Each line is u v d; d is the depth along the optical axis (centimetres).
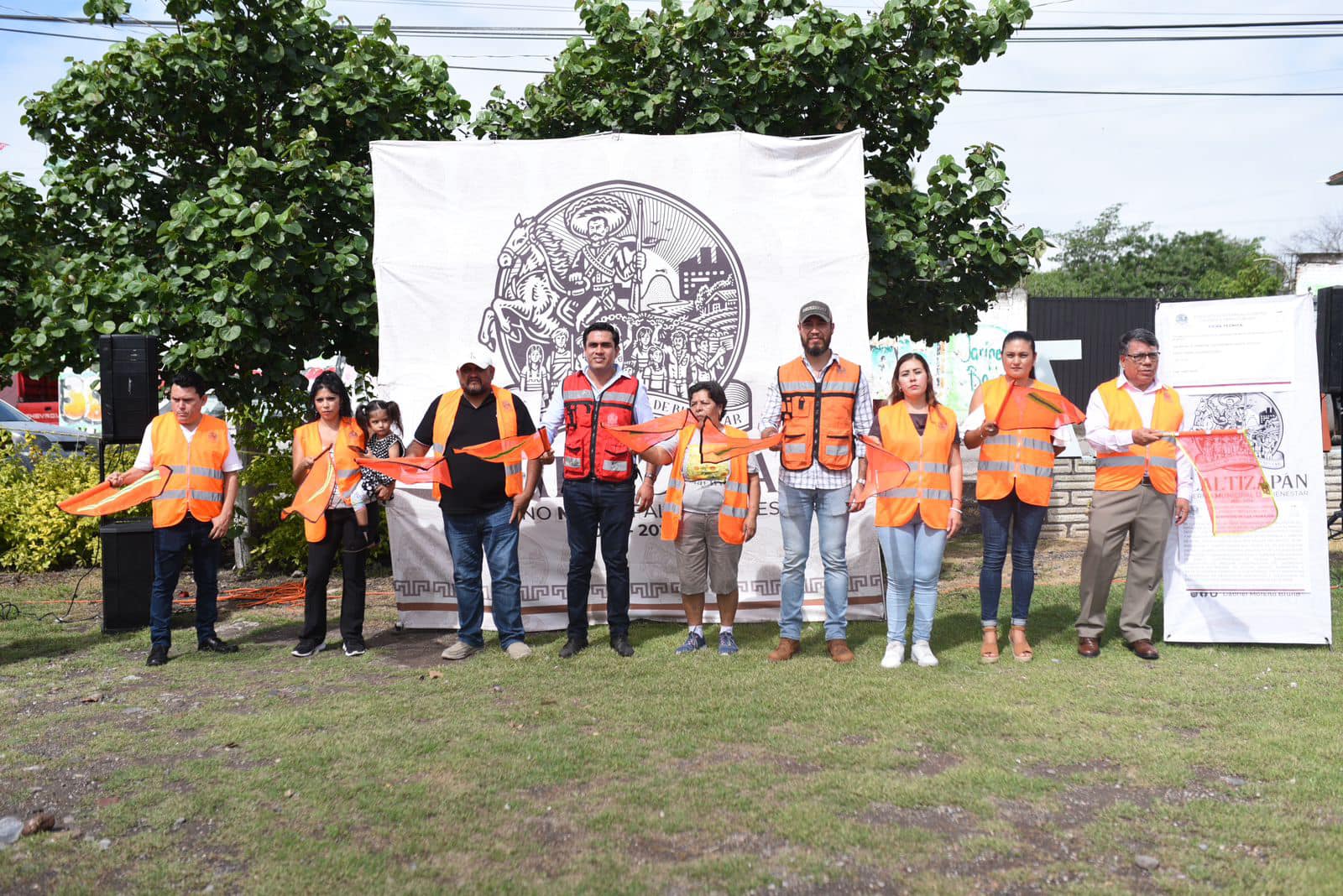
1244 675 529
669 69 823
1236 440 595
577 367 688
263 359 807
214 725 462
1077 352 1728
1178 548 604
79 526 957
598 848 329
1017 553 568
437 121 882
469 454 588
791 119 843
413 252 690
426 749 423
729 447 581
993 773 388
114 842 337
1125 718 455
